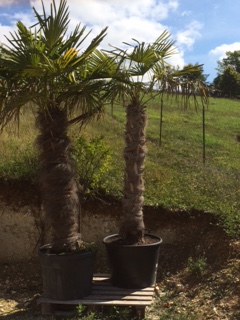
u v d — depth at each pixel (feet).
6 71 15.21
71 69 14.74
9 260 22.34
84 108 16.96
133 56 15.89
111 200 22.57
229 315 15.38
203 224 21.63
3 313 17.02
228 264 18.43
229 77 132.46
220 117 67.46
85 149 21.75
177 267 20.40
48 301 16.25
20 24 14.79
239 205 22.68
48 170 16.51
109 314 15.96
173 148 39.09
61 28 14.66
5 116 15.11
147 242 17.76
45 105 15.65
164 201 22.53
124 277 17.28
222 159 37.65
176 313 16.38
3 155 25.21
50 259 16.07
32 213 22.29
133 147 17.54
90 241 22.38
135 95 17.15
